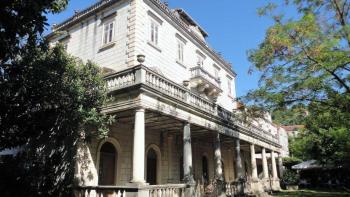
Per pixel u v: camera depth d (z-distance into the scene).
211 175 26.23
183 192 14.45
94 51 19.89
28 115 11.97
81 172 13.49
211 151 27.22
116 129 16.94
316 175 39.84
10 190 12.13
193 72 23.20
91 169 14.33
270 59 12.93
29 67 11.23
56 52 12.49
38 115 12.18
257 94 13.81
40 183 13.35
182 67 22.38
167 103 14.70
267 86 13.47
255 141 26.95
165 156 20.44
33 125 12.16
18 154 14.21
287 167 42.62
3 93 11.00
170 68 20.72
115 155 16.69
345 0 12.98
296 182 34.91
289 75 12.89
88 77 13.14
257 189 23.89
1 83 10.65
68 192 12.75
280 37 12.30
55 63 12.05
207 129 19.02
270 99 13.59
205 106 18.69
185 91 16.48
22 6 6.86
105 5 20.05
